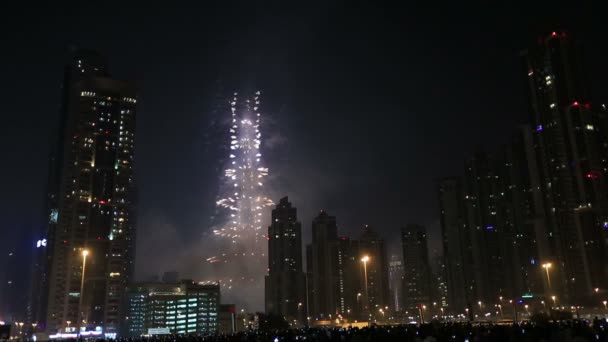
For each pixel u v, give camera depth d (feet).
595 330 188.85
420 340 163.63
